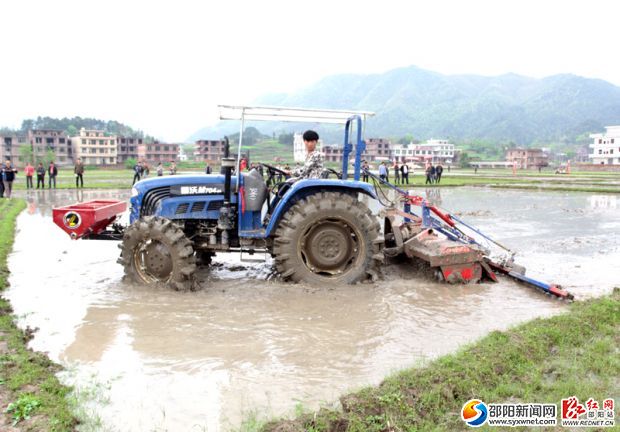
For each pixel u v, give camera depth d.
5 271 7.48
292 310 5.78
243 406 3.53
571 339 4.67
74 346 4.63
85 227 6.93
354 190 7.10
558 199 21.94
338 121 7.40
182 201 7.01
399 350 4.60
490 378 3.87
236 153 7.24
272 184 7.39
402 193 8.15
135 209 7.19
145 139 187.25
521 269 7.21
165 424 3.29
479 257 7.04
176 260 6.49
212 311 5.71
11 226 11.79
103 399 3.60
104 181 36.12
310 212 6.73
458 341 4.82
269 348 4.62
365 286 6.82
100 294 6.34
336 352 4.54
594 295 6.48
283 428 3.12
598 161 126.69
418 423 3.27
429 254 7.00
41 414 3.34
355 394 3.52
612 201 20.97
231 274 7.52
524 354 4.29
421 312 5.76
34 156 94.69
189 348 4.61
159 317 5.47
